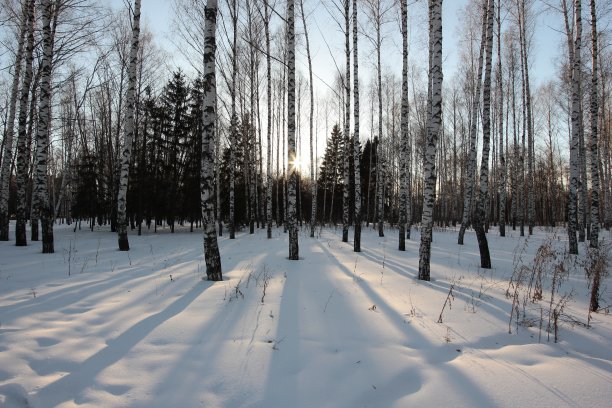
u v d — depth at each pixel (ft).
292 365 11.73
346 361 12.11
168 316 15.98
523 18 67.72
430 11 45.11
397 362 12.10
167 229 81.51
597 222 46.50
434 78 25.23
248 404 9.61
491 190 123.24
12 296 19.08
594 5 45.68
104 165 85.51
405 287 22.65
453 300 19.76
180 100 73.05
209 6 23.20
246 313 16.55
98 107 90.38
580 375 11.49
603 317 17.71
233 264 30.17
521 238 65.51
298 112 96.02
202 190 23.24
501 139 71.15
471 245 53.16
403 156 45.60
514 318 17.07
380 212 65.21
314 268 28.37
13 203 147.84
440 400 9.91
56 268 27.71
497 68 76.48
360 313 17.03
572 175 42.57
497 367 11.96
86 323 15.06
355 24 45.37
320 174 144.25
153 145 74.49
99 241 49.14
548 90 99.60
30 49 43.42
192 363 11.67
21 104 42.60
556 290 23.29
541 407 9.68
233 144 60.18
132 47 40.86
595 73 46.01
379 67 62.39
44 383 10.34
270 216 59.57
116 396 9.80
